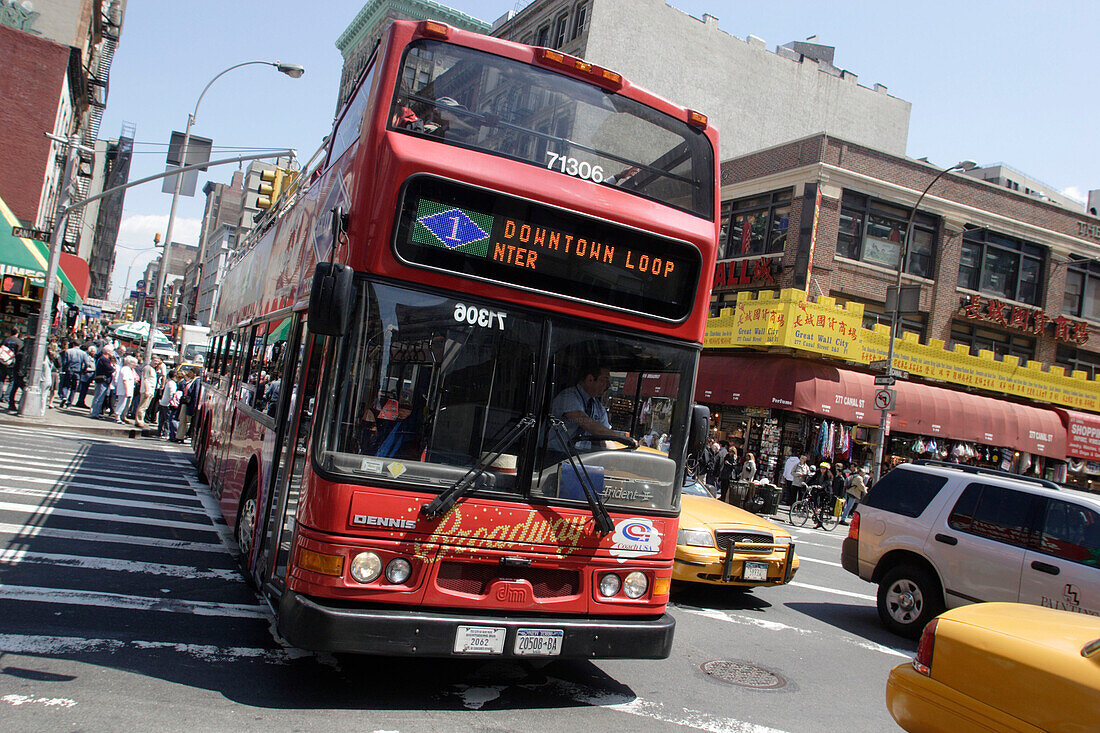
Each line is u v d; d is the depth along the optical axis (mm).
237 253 13539
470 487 4645
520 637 4625
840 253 26609
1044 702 3527
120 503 10602
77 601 6141
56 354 24734
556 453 4895
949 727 3877
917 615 8641
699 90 38219
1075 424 28578
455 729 4484
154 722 4133
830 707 5859
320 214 6273
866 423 24375
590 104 5363
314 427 4539
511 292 4867
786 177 26969
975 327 29016
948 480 8977
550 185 4984
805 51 45000
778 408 24141
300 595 4445
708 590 9906
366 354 4562
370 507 4457
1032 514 8055
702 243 5430
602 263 5117
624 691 5590
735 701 5695
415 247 4672
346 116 6211
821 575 12281
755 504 17891
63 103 33906
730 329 25984
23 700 4242
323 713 4508
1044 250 30516
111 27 45906
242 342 9953
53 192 35625
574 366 5000
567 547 4875
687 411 5395
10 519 8742
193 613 6203
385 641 4352
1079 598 7348
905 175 27734
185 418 21406
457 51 5062
